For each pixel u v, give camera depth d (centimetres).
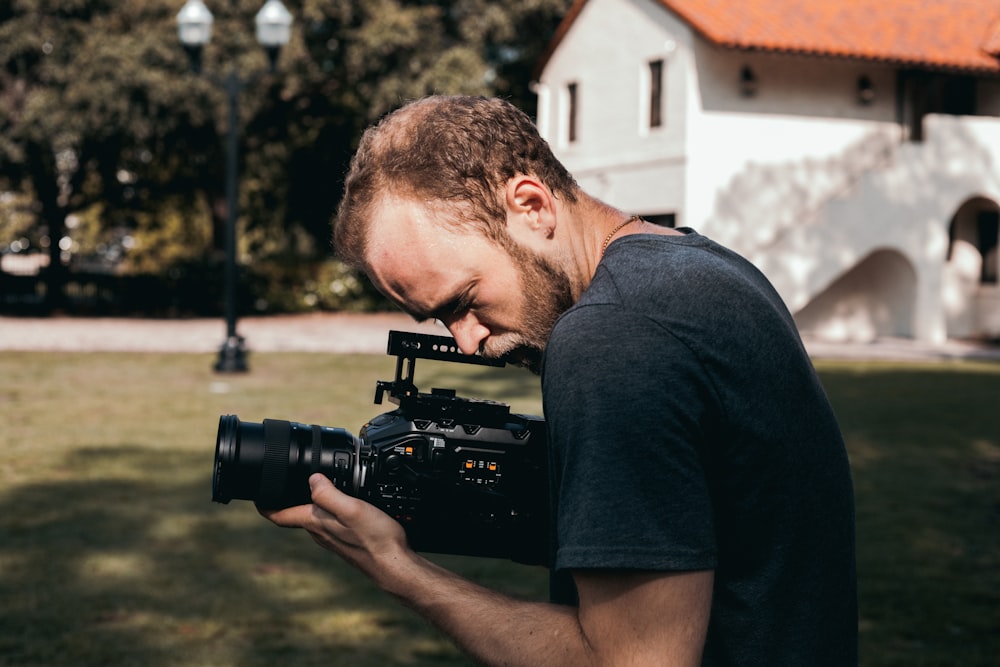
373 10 2591
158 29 2386
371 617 508
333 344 2097
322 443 151
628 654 118
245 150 2838
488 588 138
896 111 2428
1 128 2414
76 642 466
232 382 1430
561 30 2591
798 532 127
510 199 133
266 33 1505
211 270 2906
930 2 2572
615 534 116
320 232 3097
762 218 2323
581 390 121
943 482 835
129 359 1702
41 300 2778
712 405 122
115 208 2952
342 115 2883
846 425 1126
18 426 1035
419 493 152
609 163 2481
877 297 2527
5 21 2375
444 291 133
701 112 2264
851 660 133
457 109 134
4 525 661
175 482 793
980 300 2573
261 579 563
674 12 2253
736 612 127
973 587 561
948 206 2438
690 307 123
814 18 2361
